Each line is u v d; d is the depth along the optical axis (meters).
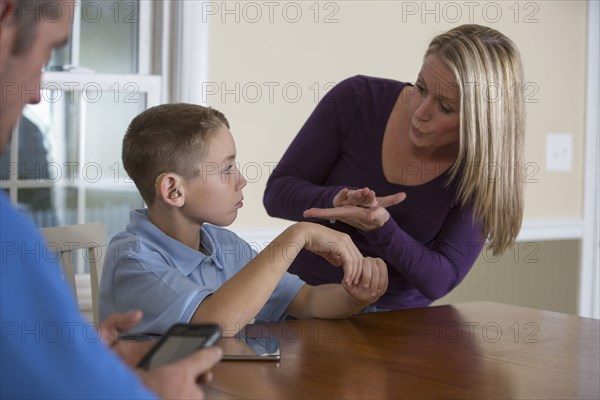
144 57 2.66
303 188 1.95
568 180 3.33
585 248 3.36
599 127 3.35
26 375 0.73
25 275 0.74
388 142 1.93
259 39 2.76
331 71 2.88
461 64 1.75
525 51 3.22
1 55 0.77
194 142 1.60
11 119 0.81
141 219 1.63
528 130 3.24
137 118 1.67
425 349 1.38
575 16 3.30
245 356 1.27
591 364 1.30
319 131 2.00
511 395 1.13
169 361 0.96
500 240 1.94
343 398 1.09
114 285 1.52
